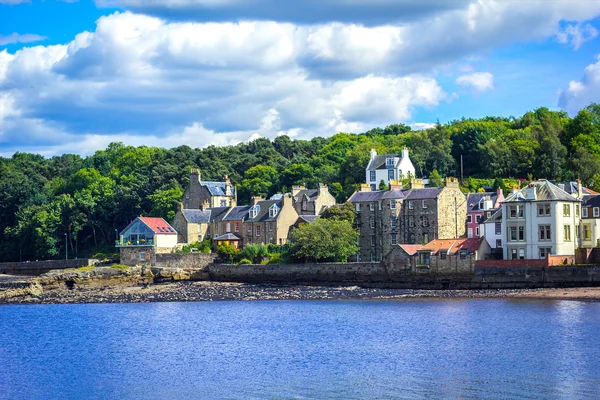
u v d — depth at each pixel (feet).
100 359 272.51
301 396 210.79
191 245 600.39
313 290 467.52
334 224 502.38
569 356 244.83
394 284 461.78
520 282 414.82
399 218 520.01
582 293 381.40
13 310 436.35
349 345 279.90
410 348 269.23
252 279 517.55
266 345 286.87
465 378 222.69
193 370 247.70
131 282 523.70
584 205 455.63
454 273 436.76
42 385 234.79
